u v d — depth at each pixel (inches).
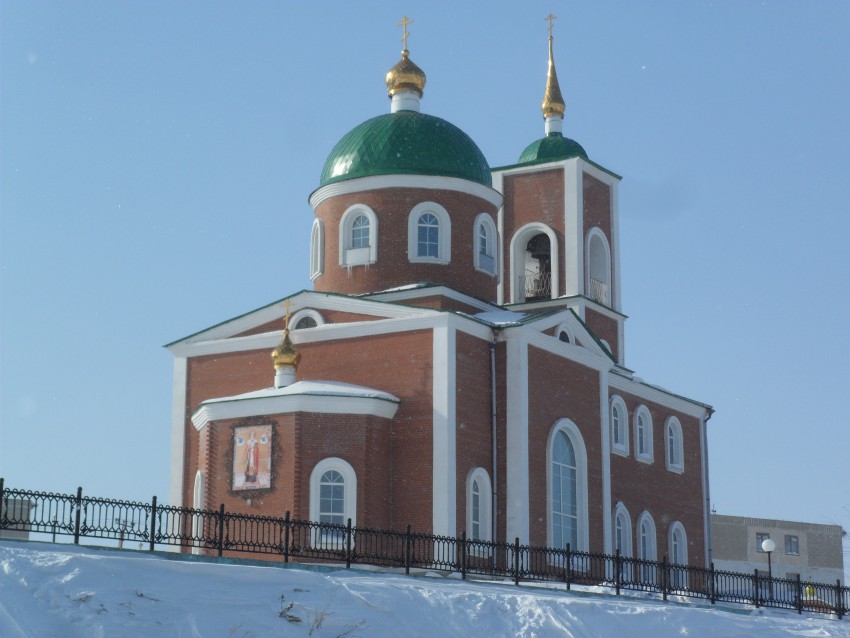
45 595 834.2
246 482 1485.0
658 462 1937.7
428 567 1252.5
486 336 1577.3
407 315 1549.0
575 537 1622.8
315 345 1603.1
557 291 1930.4
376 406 1491.1
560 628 1005.2
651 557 1871.3
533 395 1577.3
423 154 1721.2
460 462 1497.3
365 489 1466.5
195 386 1689.2
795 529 3053.6
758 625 1158.3
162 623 847.1
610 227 2020.2
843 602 1504.7
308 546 1285.7
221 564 937.5
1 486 932.6
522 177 1989.4
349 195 1727.4
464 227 1718.8
